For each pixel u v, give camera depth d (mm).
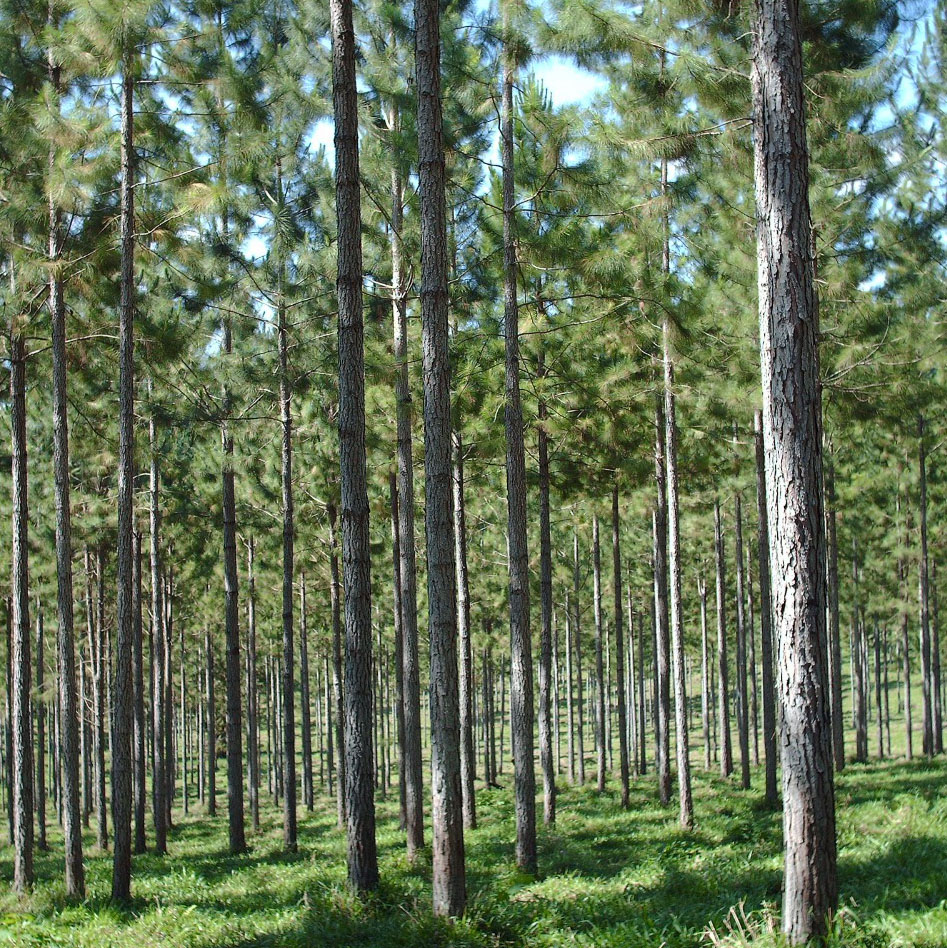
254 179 15469
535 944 7441
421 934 7754
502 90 12711
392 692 50625
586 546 31422
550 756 18000
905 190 13727
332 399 17125
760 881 9547
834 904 5746
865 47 9438
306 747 30031
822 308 14156
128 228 11961
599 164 11484
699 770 33781
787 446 6059
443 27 12281
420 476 20875
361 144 14367
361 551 9391
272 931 9219
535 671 37219
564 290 15250
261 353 16672
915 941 5605
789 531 6000
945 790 16984
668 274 13969
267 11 13820
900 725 45719
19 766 13273
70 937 9641
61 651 12750
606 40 8734
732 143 8883
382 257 15562
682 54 8273
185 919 10336
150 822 32344
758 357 14945
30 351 14898
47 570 21297
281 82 13336
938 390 15961
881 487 24922
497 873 12359
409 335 16828
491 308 14734
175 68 12266
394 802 33156
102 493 21375
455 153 12695
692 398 16828
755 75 6504
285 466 17141
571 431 15734
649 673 52250
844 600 29828
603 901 9328
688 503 24062
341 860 15320
